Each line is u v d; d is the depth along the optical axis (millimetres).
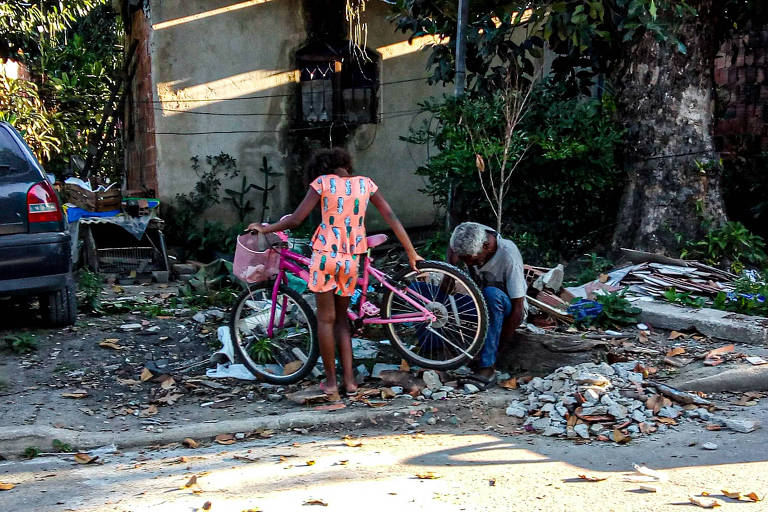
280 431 4816
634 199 8867
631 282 7629
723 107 10594
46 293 6406
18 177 6238
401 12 9930
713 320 6289
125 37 14109
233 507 3449
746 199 10195
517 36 12461
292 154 12234
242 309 5832
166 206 11617
